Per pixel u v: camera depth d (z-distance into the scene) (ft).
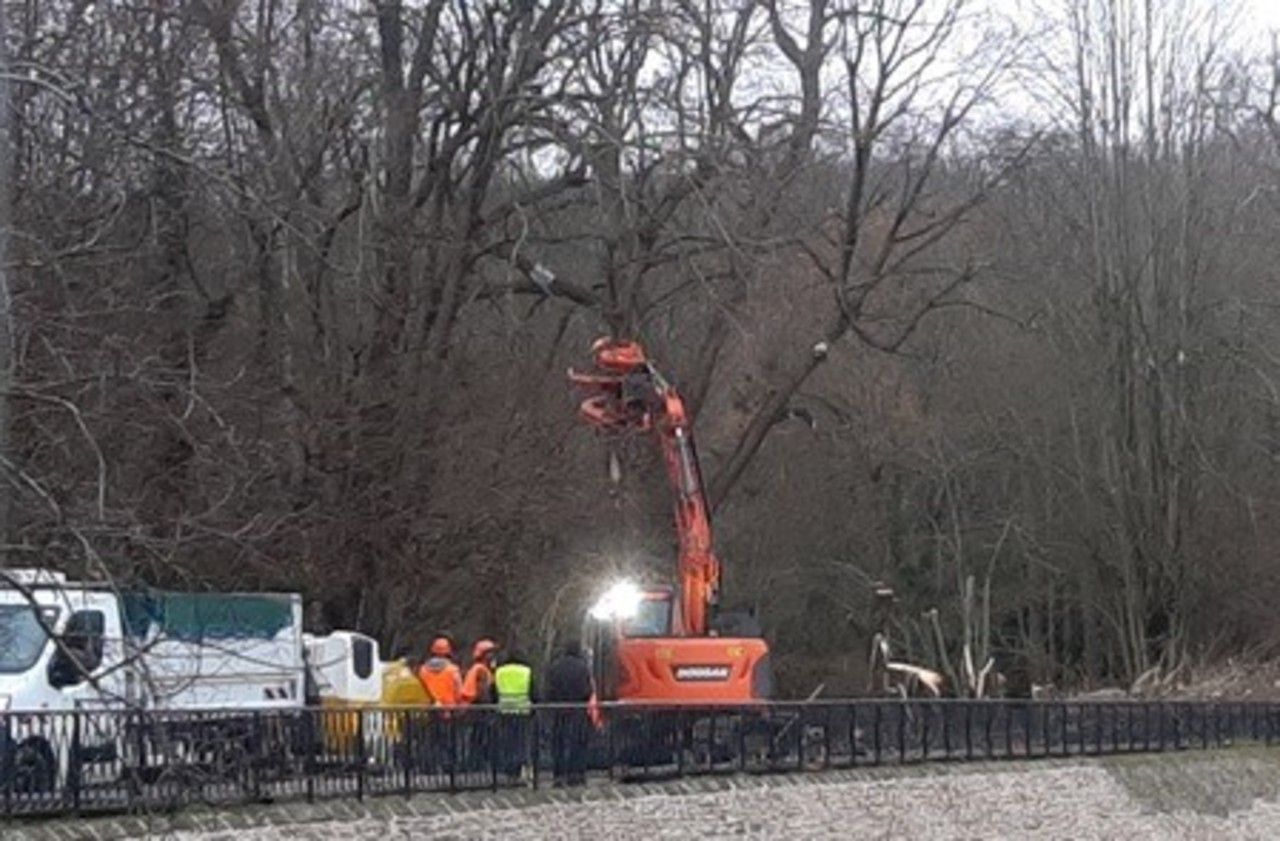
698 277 116.78
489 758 66.59
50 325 55.11
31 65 48.19
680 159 114.21
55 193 58.90
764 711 80.84
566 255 130.62
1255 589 175.22
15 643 63.46
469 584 111.55
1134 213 171.83
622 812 70.90
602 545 116.67
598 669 86.79
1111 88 173.17
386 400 102.83
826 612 183.73
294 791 58.85
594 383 91.91
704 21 116.26
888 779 86.22
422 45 109.70
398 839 61.11
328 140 99.40
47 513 47.75
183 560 66.18
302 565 92.58
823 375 166.20
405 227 105.60
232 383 72.28
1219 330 178.09
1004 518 180.24
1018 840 94.12
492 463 112.78
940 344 175.73
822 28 125.29
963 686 157.89
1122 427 170.60
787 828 79.36
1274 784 116.78
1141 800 104.12
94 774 53.16
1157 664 168.76
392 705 70.54
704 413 143.43
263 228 79.30
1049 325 174.19
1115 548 171.83
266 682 75.05
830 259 140.87
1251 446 179.01
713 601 89.40
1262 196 191.62
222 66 85.87
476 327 122.72
